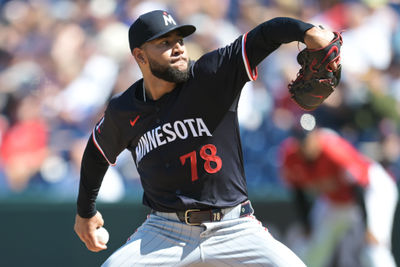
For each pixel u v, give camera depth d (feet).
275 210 71.56
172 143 33.22
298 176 68.90
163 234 34.12
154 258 33.63
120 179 74.28
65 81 85.30
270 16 93.56
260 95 82.84
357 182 65.92
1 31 91.40
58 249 68.90
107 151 36.40
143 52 33.09
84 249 68.95
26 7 92.73
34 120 80.43
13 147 77.46
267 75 84.74
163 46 32.58
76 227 38.73
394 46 89.56
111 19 90.94
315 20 91.81
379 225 65.77
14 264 68.44
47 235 69.00
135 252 34.17
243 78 32.40
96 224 38.55
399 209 73.10
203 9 90.12
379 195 66.08
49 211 69.31
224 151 33.22
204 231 32.83
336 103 75.41
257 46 31.71
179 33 33.12
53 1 93.15
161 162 33.55
